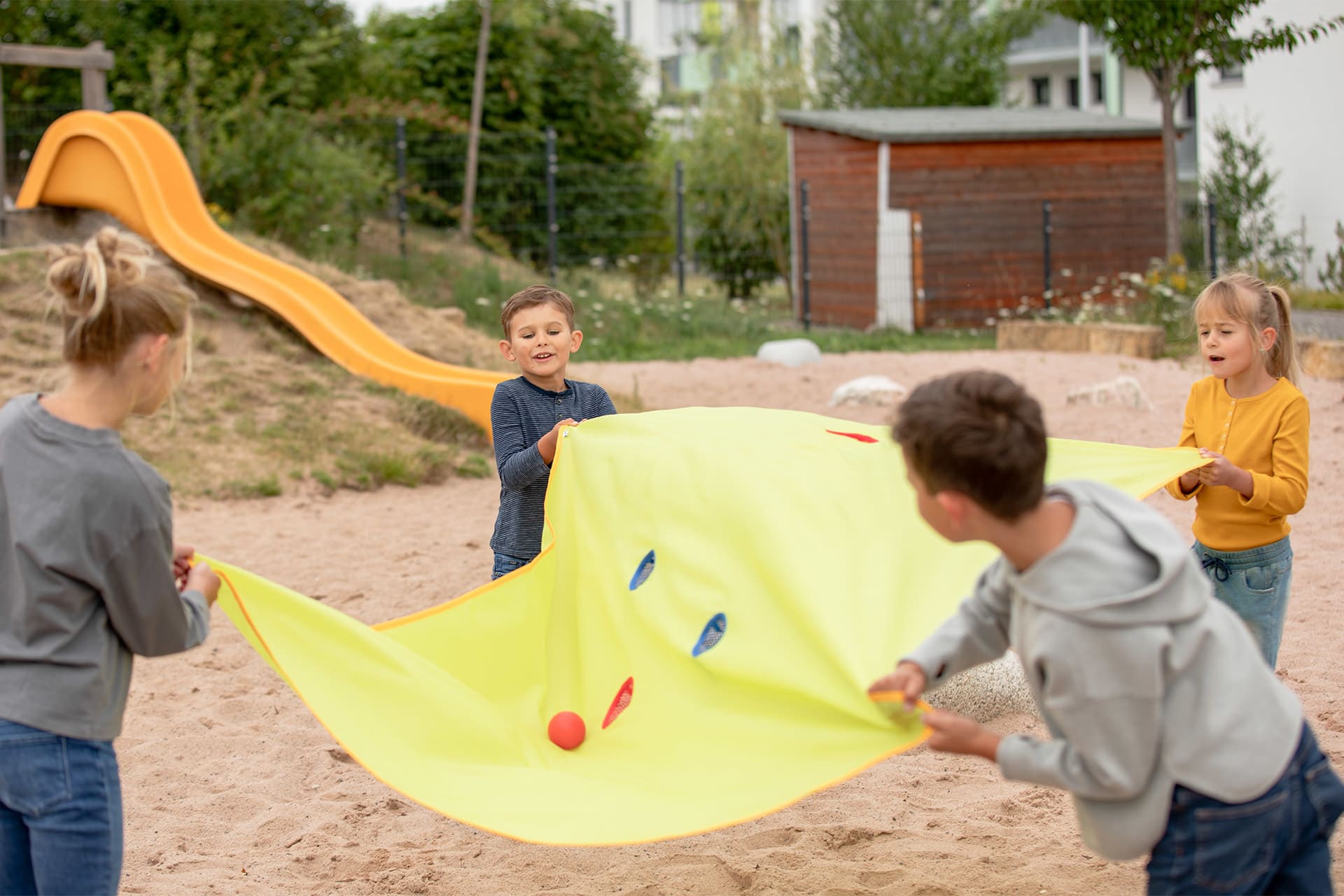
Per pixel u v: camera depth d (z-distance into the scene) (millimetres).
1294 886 2416
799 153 22234
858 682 2934
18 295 11289
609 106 23531
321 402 11219
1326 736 4637
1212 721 2260
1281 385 3846
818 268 22141
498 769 3338
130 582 2662
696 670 3430
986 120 21641
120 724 2748
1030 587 2297
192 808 4445
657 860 3969
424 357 12773
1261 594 3912
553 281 19734
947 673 2611
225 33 21156
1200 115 25422
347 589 7129
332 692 3254
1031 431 2268
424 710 3352
